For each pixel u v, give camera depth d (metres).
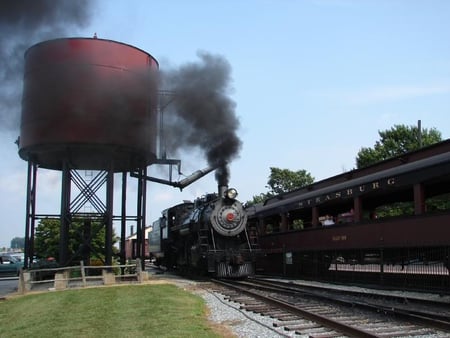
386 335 8.06
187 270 25.22
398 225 15.92
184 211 27.86
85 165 23.67
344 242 19.05
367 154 46.00
